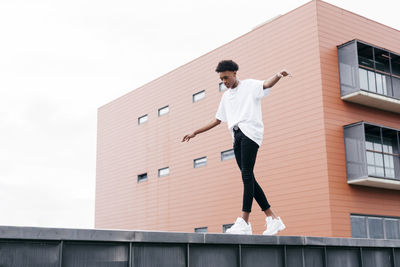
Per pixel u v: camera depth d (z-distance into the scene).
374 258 5.80
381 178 15.00
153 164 23.67
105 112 28.53
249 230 4.61
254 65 18.53
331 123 15.46
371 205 15.69
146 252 3.89
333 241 5.25
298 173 15.87
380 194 16.11
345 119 15.88
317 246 5.12
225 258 4.34
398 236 16.34
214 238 4.24
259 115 4.69
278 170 16.59
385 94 17.22
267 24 18.20
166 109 23.56
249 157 4.60
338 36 16.52
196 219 20.31
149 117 24.62
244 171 4.64
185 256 4.10
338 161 15.27
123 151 26.25
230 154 19.28
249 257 4.50
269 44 17.97
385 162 16.52
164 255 3.99
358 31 17.22
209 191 19.91
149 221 23.25
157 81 24.42
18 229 3.25
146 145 24.44
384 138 16.97
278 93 17.16
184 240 4.06
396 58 17.70
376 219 15.84
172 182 22.17
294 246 4.89
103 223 26.77
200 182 20.47
